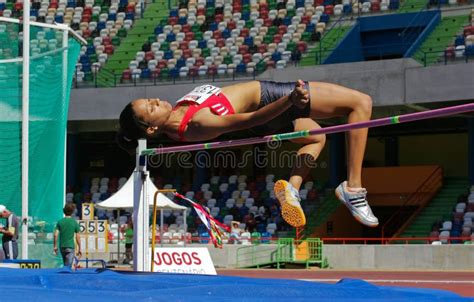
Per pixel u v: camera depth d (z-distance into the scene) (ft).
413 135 130.21
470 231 104.27
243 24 132.26
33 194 57.26
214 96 29.84
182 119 29.81
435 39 117.08
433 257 96.89
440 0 123.03
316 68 108.17
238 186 123.75
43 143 58.08
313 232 114.52
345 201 30.40
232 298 24.30
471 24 117.70
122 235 111.86
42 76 58.59
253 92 30.17
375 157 131.54
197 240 112.98
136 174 38.96
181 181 128.47
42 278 31.01
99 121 122.11
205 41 130.62
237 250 104.83
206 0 138.41
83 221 89.97
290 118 29.91
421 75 101.96
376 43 125.29
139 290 27.81
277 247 103.30
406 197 118.42
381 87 103.86
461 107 26.14
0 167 57.16
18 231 55.67
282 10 132.05
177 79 123.44
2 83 57.57
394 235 111.55
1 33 58.80
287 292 27.25
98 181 131.03
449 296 27.27
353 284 30.35
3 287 25.98
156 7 141.08
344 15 127.54
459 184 119.03
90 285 30.35
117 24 139.03
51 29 59.31
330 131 29.50
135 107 30.58
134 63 129.59
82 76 124.98
